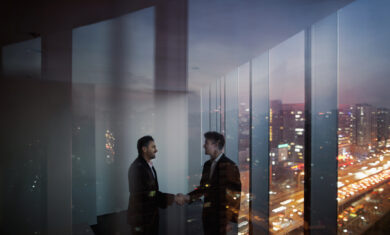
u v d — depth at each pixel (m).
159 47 1.71
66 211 2.25
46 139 2.13
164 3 1.05
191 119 3.53
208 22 1.26
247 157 1.93
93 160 2.69
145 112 3.31
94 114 2.74
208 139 1.77
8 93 1.95
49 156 2.15
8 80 1.93
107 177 2.87
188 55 1.86
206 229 1.70
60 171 2.21
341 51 1.03
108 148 2.92
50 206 2.17
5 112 1.96
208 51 1.79
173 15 1.19
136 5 1.09
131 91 3.17
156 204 2.11
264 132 1.69
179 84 3.20
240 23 1.29
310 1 1.04
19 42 1.57
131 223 2.09
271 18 1.20
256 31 1.38
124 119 3.10
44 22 1.26
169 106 3.54
